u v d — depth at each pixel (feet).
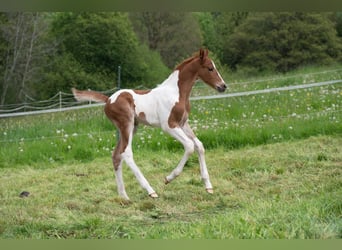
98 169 31.12
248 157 30.89
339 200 20.97
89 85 69.15
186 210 23.02
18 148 35.81
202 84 59.11
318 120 36.86
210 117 40.45
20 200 25.13
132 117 24.64
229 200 23.94
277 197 23.04
